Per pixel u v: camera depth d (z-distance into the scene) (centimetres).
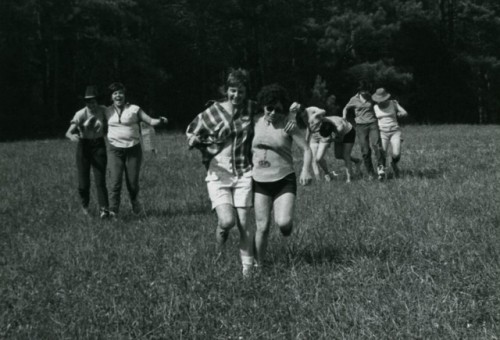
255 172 653
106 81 4819
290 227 645
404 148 2178
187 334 490
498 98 6372
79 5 4266
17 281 648
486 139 2461
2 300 586
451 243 691
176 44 5225
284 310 533
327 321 499
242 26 5253
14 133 4416
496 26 5953
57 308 558
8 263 727
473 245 684
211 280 611
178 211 1066
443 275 588
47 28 4347
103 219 1015
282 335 482
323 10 5369
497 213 850
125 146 1051
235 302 553
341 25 5097
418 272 608
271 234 797
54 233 897
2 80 4534
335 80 5459
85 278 651
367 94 1399
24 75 4744
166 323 505
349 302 532
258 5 5075
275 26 5178
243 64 5462
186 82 5369
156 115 5284
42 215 1066
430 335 459
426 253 668
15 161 1992
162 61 5212
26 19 4125
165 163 1822
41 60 4703
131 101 5109
